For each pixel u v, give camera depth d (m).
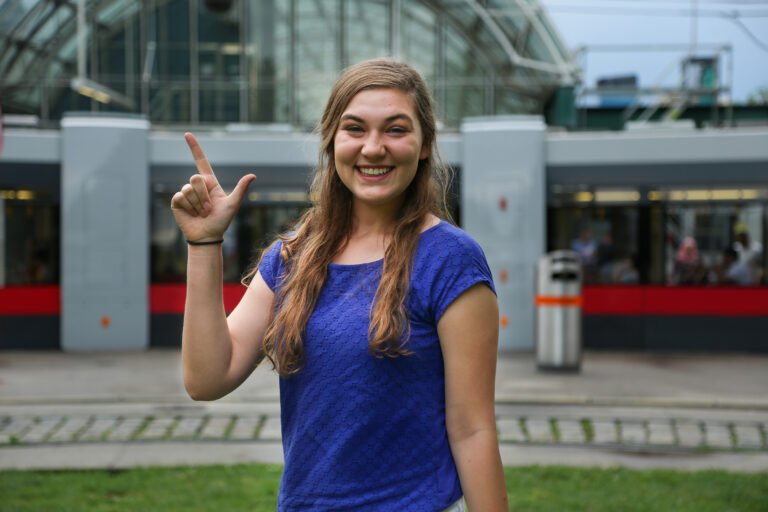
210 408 10.11
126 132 15.58
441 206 2.28
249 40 20.34
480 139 15.73
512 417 9.62
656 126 17.25
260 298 2.22
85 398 10.62
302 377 2.05
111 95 19.89
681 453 7.95
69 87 20.34
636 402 10.55
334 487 2.00
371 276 2.08
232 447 8.05
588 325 15.96
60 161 15.59
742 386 11.82
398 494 1.99
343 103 2.15
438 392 2.04
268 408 10.09
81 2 19.19
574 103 20.41
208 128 18.34
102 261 15.52
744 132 15.49
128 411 9.96
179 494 6.08
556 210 15.95
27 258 15.64
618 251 15.88
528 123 15.72
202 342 2.09
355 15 20.38
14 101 20.12
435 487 2.00
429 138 2.19
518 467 6.93
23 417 9.61
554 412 9.97
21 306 15.64
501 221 15.70
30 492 6.15
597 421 9.43
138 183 15.66
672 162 15.68
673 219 15.73
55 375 12.70
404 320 2.00
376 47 20.61
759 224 15.49
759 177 15.45
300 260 2.15
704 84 20.48
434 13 20.41
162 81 20.30
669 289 15.73
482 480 2.01
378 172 2.10
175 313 15.90
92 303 15.52
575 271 12.97
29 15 19.48
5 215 15.48
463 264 2.04
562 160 15.89
